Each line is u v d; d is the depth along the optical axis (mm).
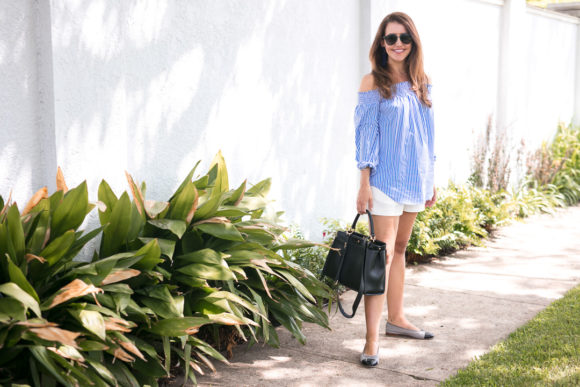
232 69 4672
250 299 3863
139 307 3148
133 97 3938
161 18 4082
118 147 3689
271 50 5035
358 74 6156
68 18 3359
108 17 3559
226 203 4012
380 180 3824
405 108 3787
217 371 3752
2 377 2895
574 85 11508
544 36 10055
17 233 2928
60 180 3316
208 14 4430
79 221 3195
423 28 6930
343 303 5004
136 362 3270
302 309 4039
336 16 5754
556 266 5980
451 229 6520
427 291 5242
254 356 3982
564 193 9273
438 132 7391
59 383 2986
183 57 4266
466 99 7957
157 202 3611
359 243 3760
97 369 2846
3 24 3244
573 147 10000
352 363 3875
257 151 4988
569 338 4031
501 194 7848
